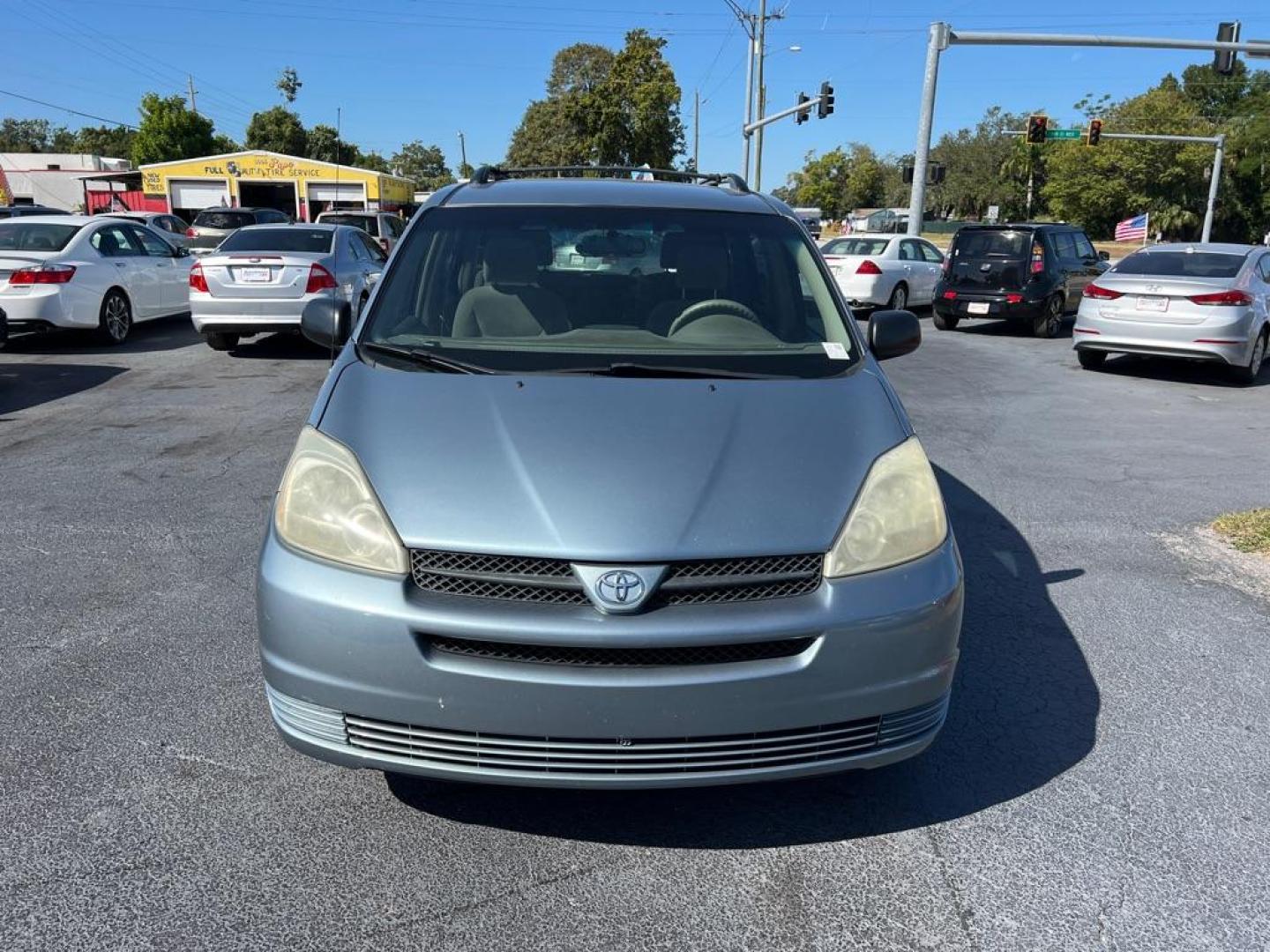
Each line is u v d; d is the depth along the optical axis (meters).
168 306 13.22
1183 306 10.87
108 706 3.50
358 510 2.64
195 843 2.78
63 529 5.35
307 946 2.41
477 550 2.51
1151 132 63.84
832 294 3.87
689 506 2.61
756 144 40.97
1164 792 3.13
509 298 3.69
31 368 10.45
